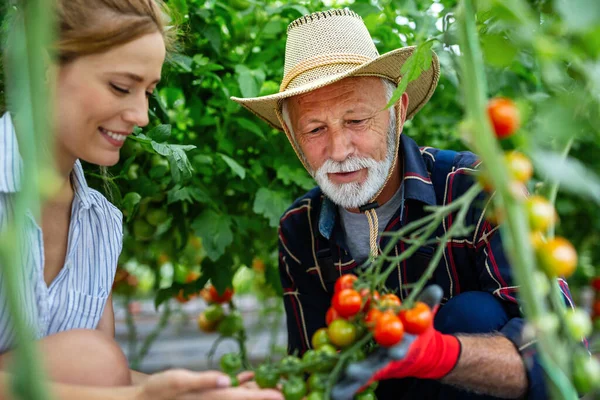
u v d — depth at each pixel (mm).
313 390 1305
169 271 3857
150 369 3582
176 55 2221
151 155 2434
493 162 825
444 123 2943
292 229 2186
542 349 942
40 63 741
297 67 1913
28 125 746
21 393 713
